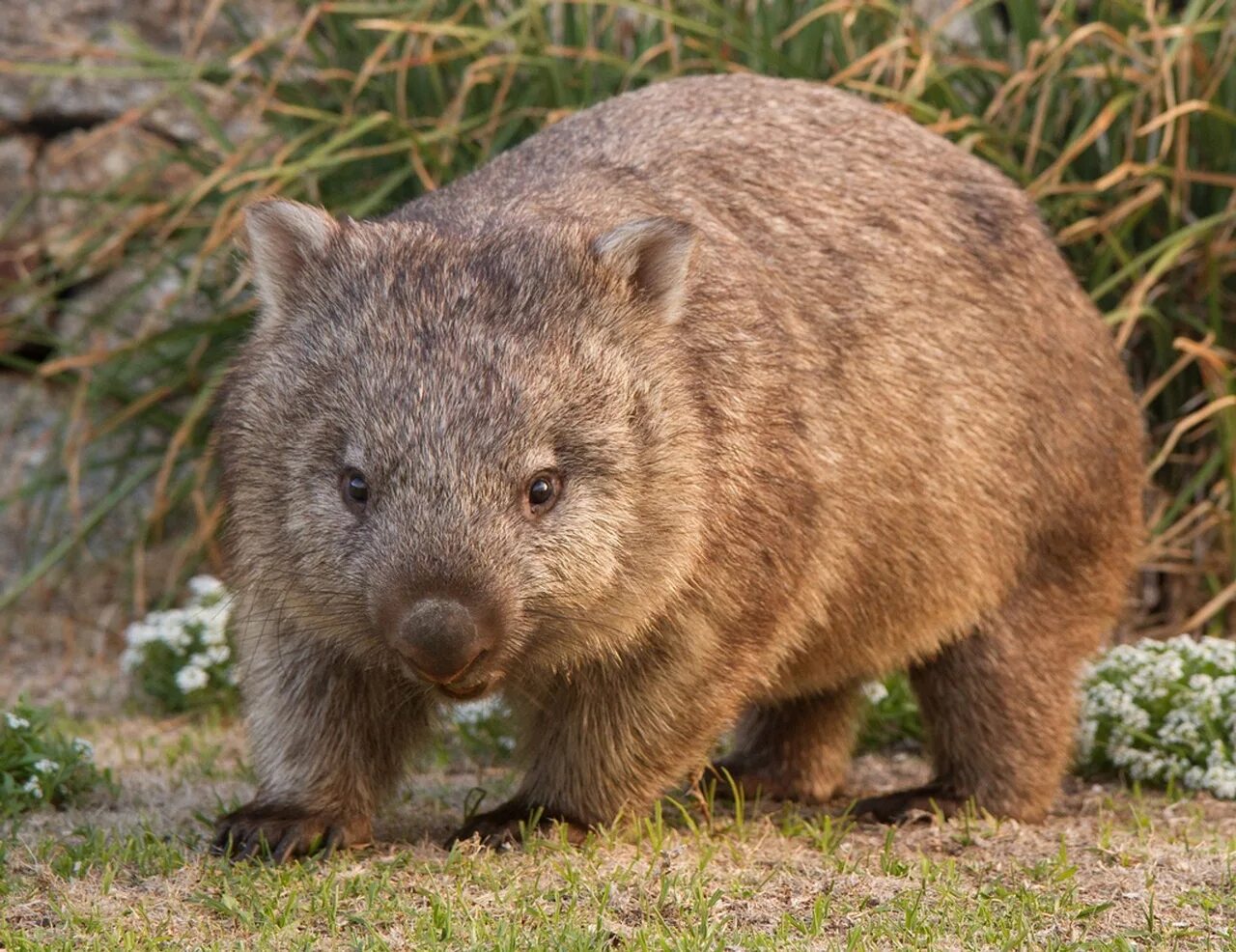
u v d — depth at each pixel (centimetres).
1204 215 1529
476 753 1242
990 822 1041
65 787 1031
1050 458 1053
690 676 902
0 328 1630
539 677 898
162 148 1616
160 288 1673
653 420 835
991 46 1593
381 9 1508
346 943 761
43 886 834
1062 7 1530
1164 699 1213
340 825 911
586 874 857
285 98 1612
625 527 826
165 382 1591
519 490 795
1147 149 1522
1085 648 1109
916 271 1005
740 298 912
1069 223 1521
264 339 873
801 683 1037
